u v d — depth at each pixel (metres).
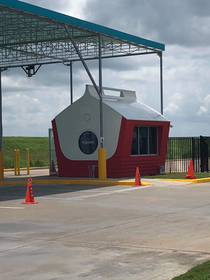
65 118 24.38
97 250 8.33
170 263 7.37
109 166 22.95
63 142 24.45
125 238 9.31
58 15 19.38
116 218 11.73
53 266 7.32
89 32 21.73
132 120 22.86
